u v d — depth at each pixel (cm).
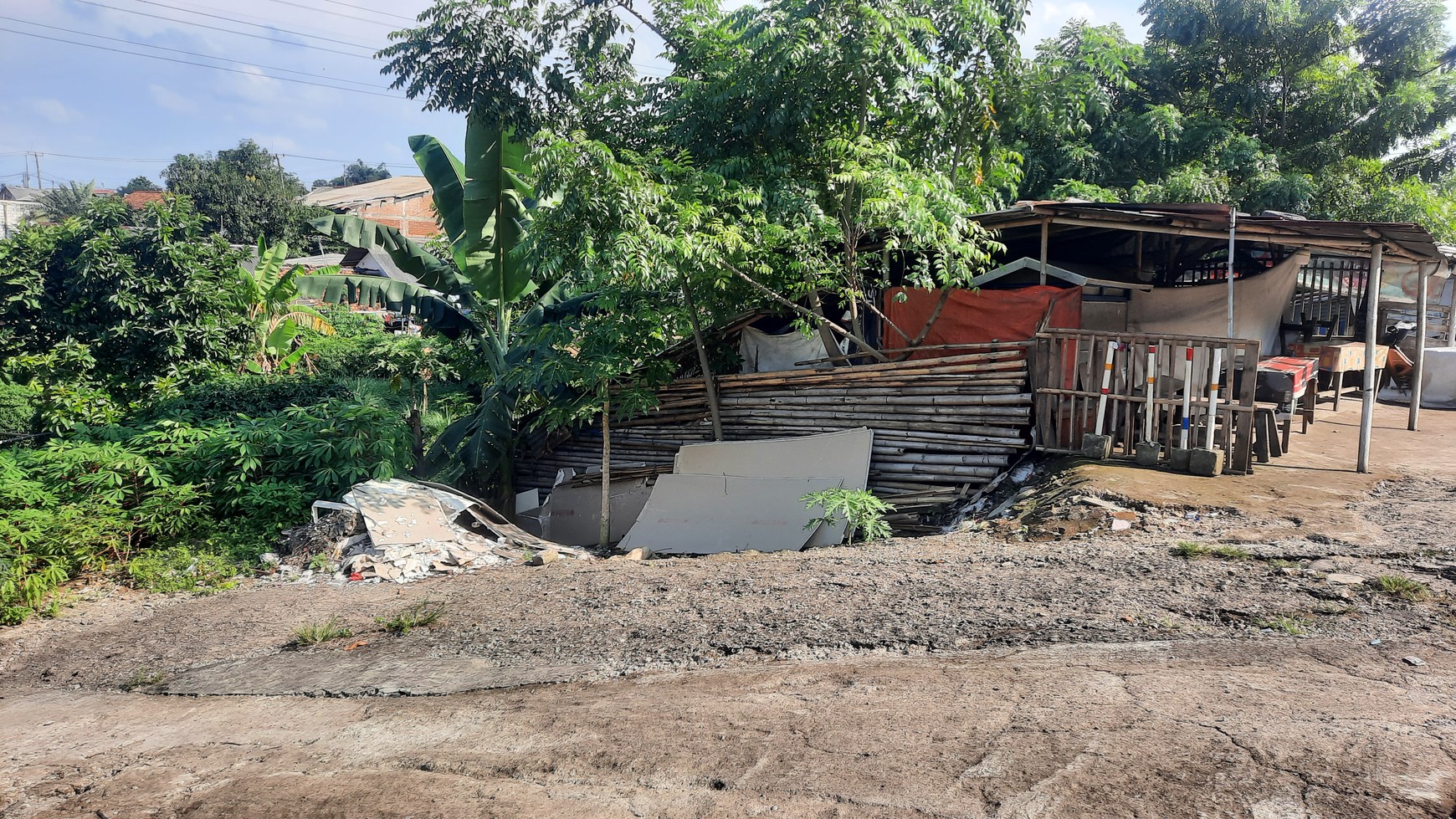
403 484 950
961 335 1070
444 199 1295
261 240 1827
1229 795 288
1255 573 543
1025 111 1241
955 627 504
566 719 432
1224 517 685
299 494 978
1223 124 2134
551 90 1155
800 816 308
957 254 1018
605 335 1067
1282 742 320
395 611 687
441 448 1217
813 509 964
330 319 2470
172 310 1389
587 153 860
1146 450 835
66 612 748
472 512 945
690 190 923
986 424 977
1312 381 1033
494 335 1284
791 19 981
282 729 461
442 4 1097
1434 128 2383
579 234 894
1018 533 735
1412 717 334
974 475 974
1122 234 1266
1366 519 654
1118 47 1202
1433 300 1523
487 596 699
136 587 813
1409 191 2248
